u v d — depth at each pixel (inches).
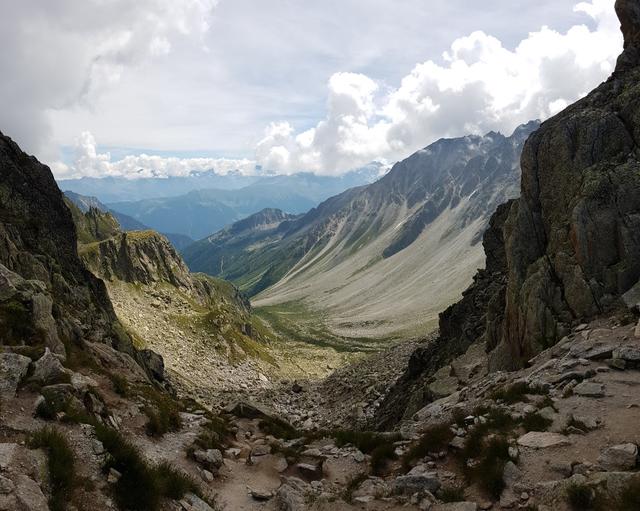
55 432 553.6
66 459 524.7
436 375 1567.4
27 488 448.1
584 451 590.6
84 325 1617.9
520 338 1293.1
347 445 930.7
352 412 2324.1
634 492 454.9
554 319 1192.2
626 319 1021.8
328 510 613.6
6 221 1683.1
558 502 498.9
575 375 834.2
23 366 725.3
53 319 1090.1
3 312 954.7
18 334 936.9
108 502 504.7
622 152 1310.3
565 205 1347.2
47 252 1828.2
